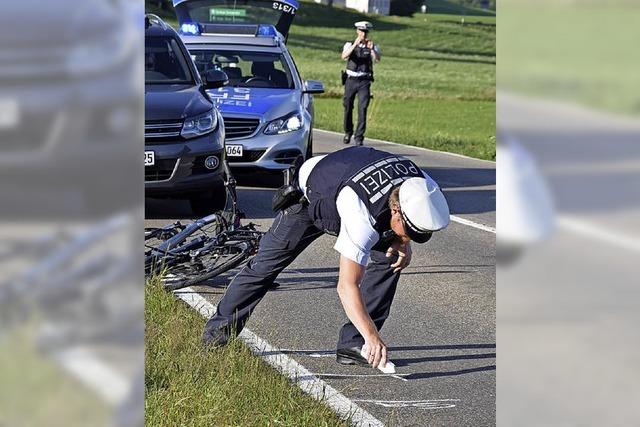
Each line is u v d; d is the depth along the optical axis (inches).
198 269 624.4
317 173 442.0
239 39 1279.5
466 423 417.7
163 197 916.6
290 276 704.4
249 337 530.0
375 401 442.9
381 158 423.8
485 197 1147.3
